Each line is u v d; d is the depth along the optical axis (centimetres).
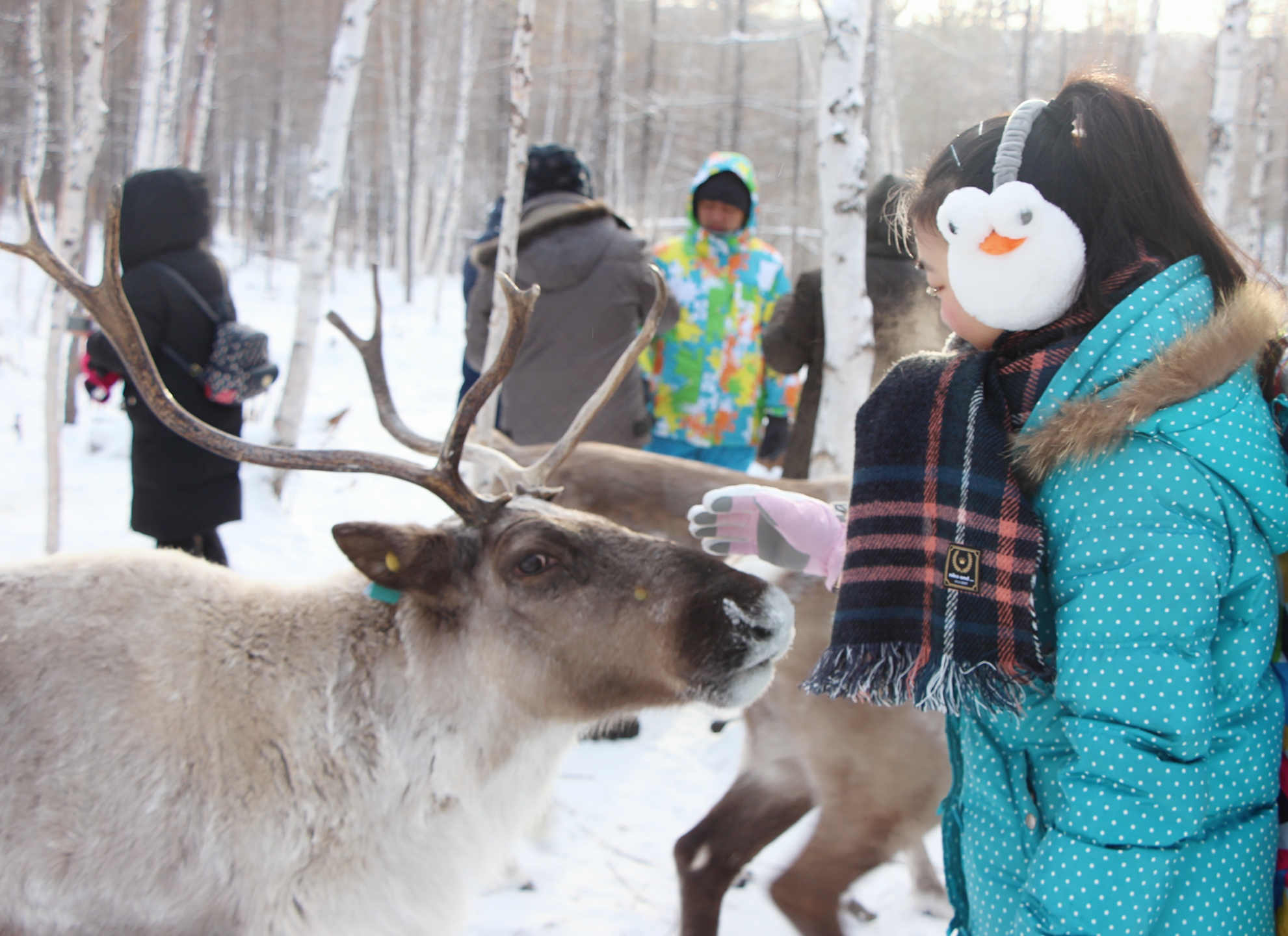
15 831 183
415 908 203
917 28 1941
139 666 193
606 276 448
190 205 422
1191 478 129
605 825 345
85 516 567
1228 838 134
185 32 1569
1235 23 841
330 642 207
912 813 257
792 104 1952
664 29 2983
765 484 339
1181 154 149
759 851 280
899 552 145
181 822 187
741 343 515
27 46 1764
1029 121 144
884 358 492
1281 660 140
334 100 731
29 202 207
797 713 267
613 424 458
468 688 209
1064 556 136
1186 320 137
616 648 206
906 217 172
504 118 2431
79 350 846
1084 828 128
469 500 212
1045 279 139
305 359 727
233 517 449
